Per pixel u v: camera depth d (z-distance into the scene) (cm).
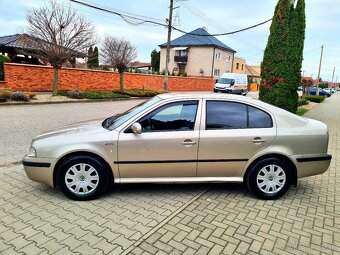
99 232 327
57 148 395
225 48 5219
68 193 402
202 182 423
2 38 2381
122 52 2405
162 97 441
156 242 313
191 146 406
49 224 340
